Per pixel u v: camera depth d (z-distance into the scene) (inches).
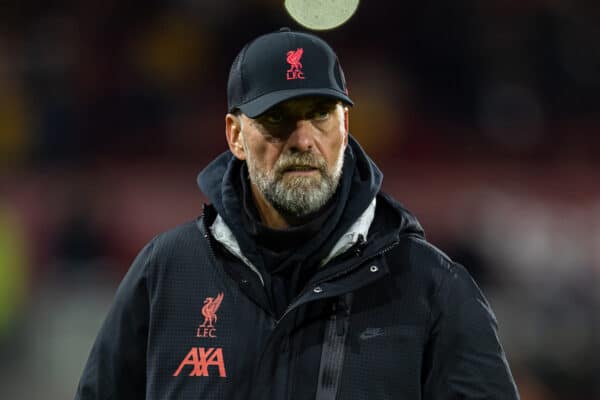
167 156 1562.5
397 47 1758.1
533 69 1723.7
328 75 364.2
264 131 359.3
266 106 353.4
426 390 362.6
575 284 1229.7
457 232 1267.2
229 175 384.5
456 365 358.9
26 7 1763.0
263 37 377.7
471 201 1332.4
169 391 368.5
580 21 1763.0
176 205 1376.7
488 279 1194.6
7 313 1154.0
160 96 1646.2
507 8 1753.2
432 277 367.9
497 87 1712.6
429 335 362.0
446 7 1755.7
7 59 1663.4
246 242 371.6
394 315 362.0
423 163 1555.1
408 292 365.1
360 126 1672.0
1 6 1750.7
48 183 1347.2
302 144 353.7
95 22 1754.4
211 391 362.3
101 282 1189.7
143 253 397.7
